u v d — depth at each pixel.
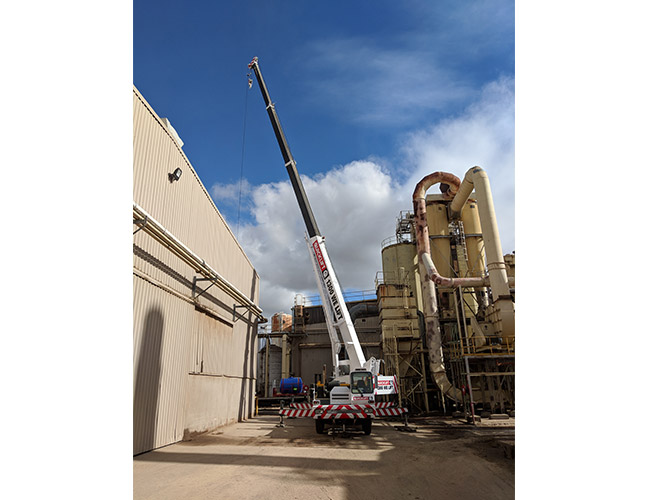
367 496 7.24
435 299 25.11
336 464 9.93
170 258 13.41
